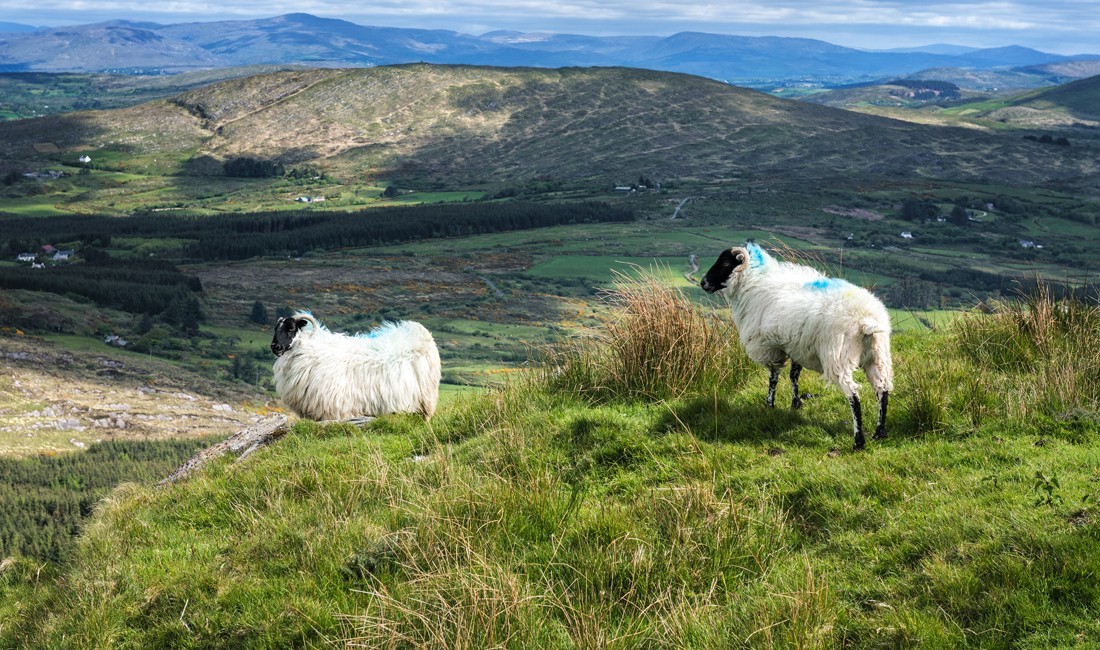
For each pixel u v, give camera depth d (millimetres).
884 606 4918
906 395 8422
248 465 9117
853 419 7980
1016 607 4625
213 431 98562
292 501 7824
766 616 4934
